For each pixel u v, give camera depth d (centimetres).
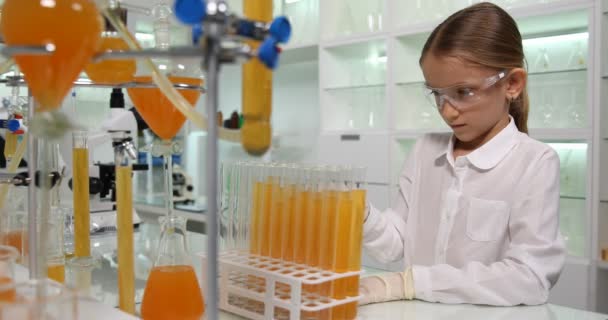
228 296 102
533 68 283
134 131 178
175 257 94
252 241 104
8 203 116
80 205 127
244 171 105
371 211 152
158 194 389
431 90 139
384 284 113
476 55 130
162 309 90
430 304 110
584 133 254
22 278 94
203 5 52
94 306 91
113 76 91
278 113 418
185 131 409
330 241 93
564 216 275
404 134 321
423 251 163
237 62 56
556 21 272
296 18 380
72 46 61
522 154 149
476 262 118
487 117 137
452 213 154
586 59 268
